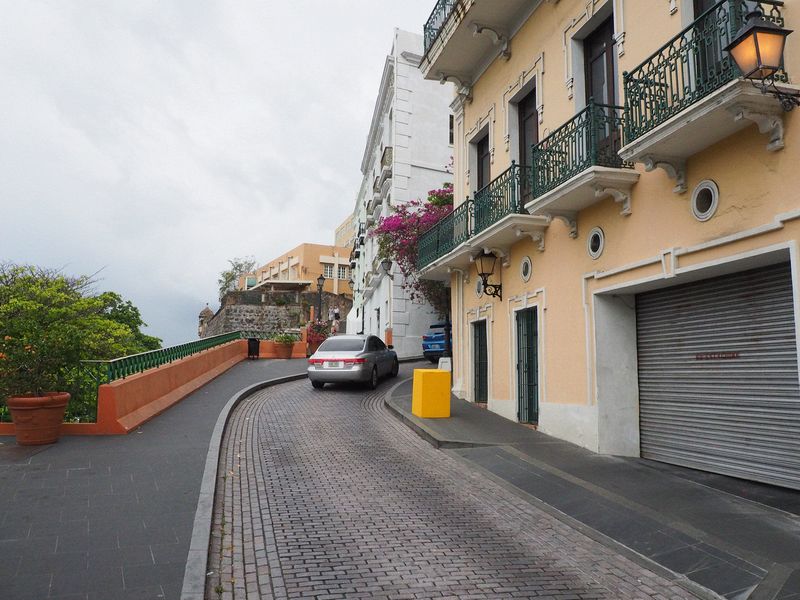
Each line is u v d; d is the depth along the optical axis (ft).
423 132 89.76
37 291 47.98
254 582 14.55
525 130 39.99
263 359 81.97
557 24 34.17
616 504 20.36
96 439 29.40
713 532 17.16
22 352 28.40
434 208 74.23
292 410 41.63
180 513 18.79
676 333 26.43
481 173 47.65
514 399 37.81
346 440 31.96
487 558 16.35
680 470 24.97
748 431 22.40
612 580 15.11
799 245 18.40
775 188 19.27
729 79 19.12
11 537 16.62
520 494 22.82
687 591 14.47
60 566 14.75
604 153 27.81
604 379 28.81
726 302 23.59
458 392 48.67
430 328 80.23
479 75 45.50
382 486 23.30
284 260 245.86
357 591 14.03
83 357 31.27
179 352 46.65
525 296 37.01
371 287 107.76
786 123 18.88
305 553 16.33
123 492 20.94
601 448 28.35
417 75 90.17
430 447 31.27
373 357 54.95
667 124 21.03
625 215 27.30
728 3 20.10
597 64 31.76
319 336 92.79
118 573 14.39
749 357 22.43
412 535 17.97
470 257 42.11
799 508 18.84
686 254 23.30
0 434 29.73
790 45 18.74
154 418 35.47
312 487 22.89
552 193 29.17
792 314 20.65
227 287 262.47
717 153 21.84
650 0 26.25
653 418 27.73
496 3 37.65
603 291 28.73
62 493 20.72
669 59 22.18
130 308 83.71
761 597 13.33
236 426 35.22
